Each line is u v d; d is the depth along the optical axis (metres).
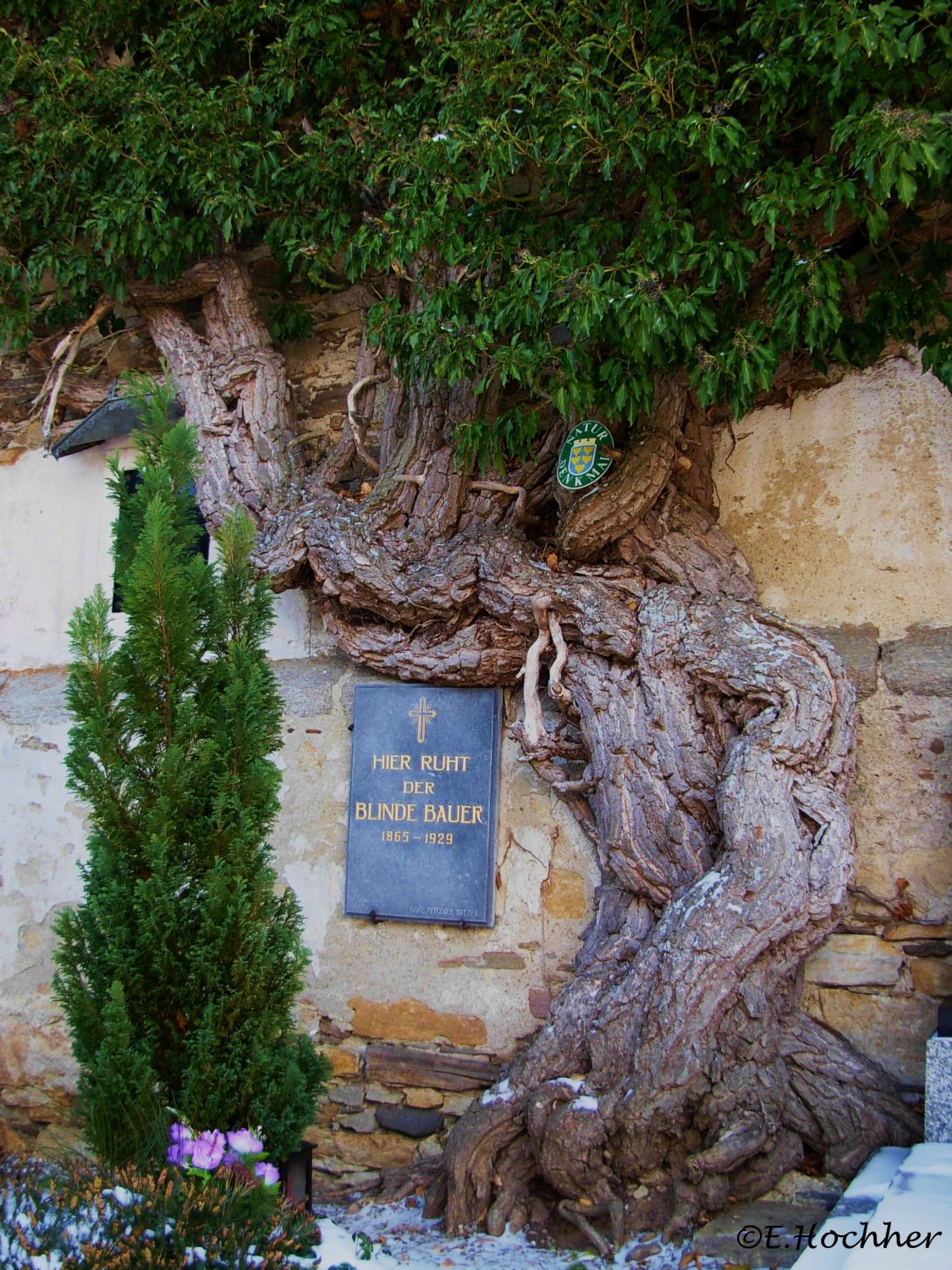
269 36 5.30
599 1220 3.72
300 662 5.06
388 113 4.68
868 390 4.31
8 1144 5.17
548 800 4.53
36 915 5.36
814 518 4.32
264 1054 3.12
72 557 5.72
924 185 3.82
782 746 3.83
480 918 4.50
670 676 4.11
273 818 3.38
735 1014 3.69
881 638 4.14
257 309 5.38
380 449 4.98
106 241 5.31
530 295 4.02
